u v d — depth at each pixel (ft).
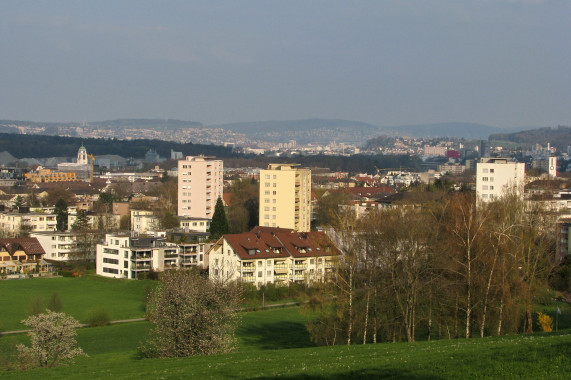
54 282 610.24
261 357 229.45
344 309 315.17
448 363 178.91
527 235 349.00
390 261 319.68
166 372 207.21
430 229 328.70
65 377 220.02
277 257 540.93
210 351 264.11
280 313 453.58
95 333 401.29
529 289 316.19
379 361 191.83
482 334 298.97
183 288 271.69
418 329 351.05
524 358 175.94
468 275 300.40
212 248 550.77
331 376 177.78
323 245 350.64
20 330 414.00
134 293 553.23
